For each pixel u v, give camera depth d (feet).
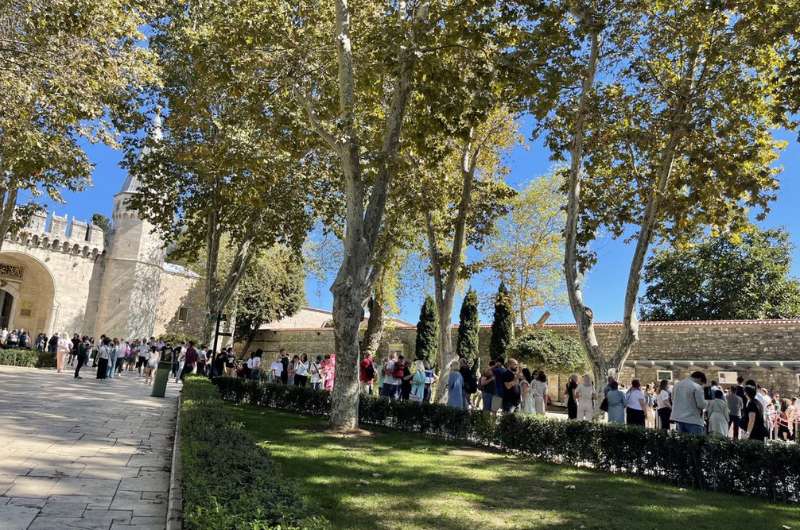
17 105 38.78
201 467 15.52
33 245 123.24
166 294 151.12
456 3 39.55
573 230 43.50
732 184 40.16
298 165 70.64
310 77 48.88
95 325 132.98
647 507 22.75
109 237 138.31
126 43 45.60
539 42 37.40
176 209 80.28
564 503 22.79
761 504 25.36
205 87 55.36
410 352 111.45
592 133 45.37
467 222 62.95
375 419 45.60
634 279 43.16
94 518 16.79
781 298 121.49
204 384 45.91
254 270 138.41
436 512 20.13
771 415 55.57
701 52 42.52
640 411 38.96
